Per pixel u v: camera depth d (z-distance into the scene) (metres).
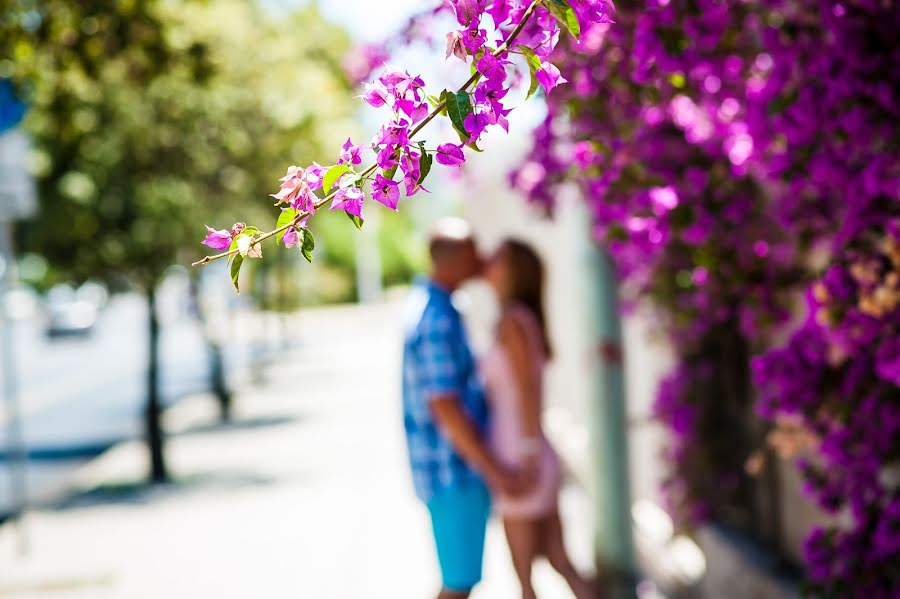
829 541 3.86
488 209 21.16
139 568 9.11
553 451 5.81
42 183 12.74
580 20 2.00
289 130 13.95
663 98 3.80
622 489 6.36
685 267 5.44
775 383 3.82
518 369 5.64
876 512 3.76
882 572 3.72
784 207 4.12
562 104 3.89
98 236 12.89
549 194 4.70
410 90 1.96
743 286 4.71
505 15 2.01
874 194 3.40
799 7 3.64
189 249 13.48
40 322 53.41
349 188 1.97
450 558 5.70
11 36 8.80
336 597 7.99
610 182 4.19
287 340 42.59
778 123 3.57
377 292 72.06
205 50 10.25
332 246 78.88
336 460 14.60
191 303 19.83
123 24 9.11
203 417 20.84
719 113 4.24
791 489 6.11
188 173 13.16
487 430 5.80
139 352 42.25
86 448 17.67
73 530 10.88
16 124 9.35
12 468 15.90
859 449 3.73
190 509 11.69
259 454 15.63
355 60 4.23
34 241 12.94
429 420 5.65
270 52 14.48
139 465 15.12
